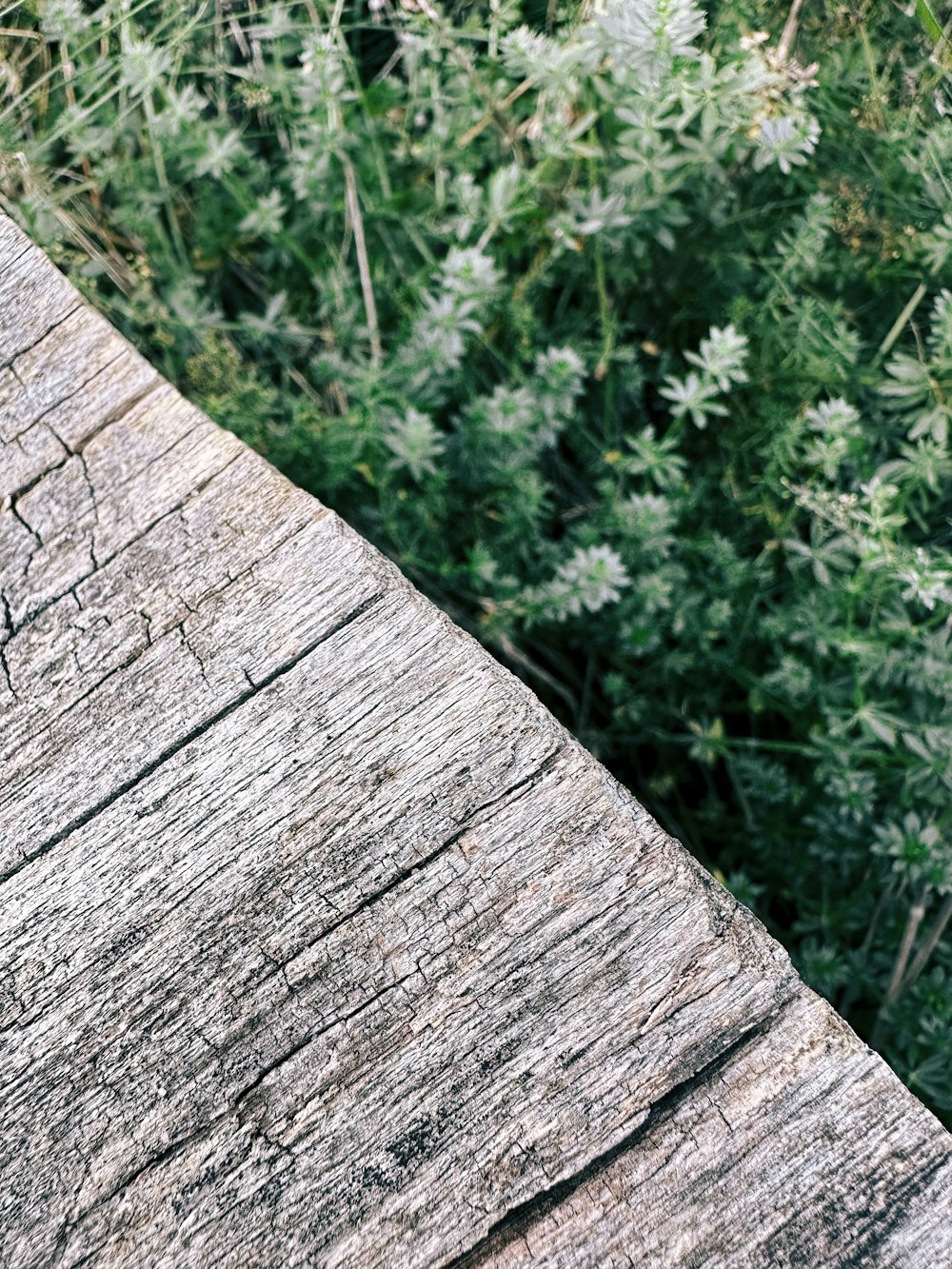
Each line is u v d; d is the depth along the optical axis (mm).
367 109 614
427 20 565
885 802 616
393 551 643
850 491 601
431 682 397
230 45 636
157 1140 371
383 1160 365
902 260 581
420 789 389
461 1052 370
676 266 631
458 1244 358
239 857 388
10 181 582
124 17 552
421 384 599
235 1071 374
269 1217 363
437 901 381
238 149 600
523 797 387
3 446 422
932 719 569
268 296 686
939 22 534
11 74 571
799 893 620
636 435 656
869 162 563
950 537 606
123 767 396
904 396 594
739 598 624
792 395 606
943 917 553
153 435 422
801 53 561
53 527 415
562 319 653
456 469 627
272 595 406
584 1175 361
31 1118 374
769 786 607
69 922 387
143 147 635
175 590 408
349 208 613
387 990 376
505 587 608
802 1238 353
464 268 563
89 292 583
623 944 375
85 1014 380
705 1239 354
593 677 694
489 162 661
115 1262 362
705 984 371
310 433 597
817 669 603
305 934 381
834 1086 363
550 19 586
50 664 405
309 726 396
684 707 637
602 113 609
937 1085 546
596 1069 367
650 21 494
